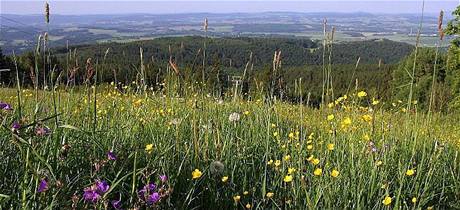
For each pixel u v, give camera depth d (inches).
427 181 57.1
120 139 53.9
